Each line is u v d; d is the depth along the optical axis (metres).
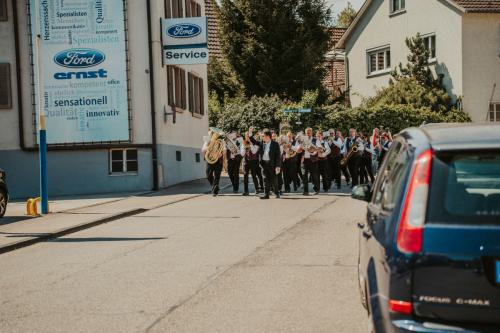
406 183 4.32
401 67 35.72
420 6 37.25
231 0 37.56
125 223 14.51
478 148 4.26
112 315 6.79
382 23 39.78
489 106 35.34
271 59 37.12
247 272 8.67
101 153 23.69
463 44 34.97
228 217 14.77
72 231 13.43
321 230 12.30
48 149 23.67
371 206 5.54
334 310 6.75
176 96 26.17
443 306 4.03
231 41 37.75
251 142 20.62
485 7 34.78
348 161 23.67
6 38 23.89
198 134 29.88
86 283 8.39
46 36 23.61
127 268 9.27
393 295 4.13
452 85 35.59
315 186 20.72
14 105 23.84
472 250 4.01
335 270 8.67
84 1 23.59
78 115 23.61
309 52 36.88
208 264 9.32
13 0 23.77
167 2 25.20
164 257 10.01
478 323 4.01
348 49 42.50
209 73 38.50
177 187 24.42
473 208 4.11
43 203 16.44
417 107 33.59
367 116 31.91
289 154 21.42
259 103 32.41
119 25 23.58
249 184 25.58
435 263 4.04
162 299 7.39
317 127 31.23
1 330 6.38
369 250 4.93
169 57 23.69
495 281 3.99
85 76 23.61
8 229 13.56
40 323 6.59
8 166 23.84
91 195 22.75
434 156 4.30
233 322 6.40
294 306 6.94
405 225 4.16
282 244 10.84
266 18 37.34
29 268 9.63
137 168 23.67
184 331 6.15
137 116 23.64
